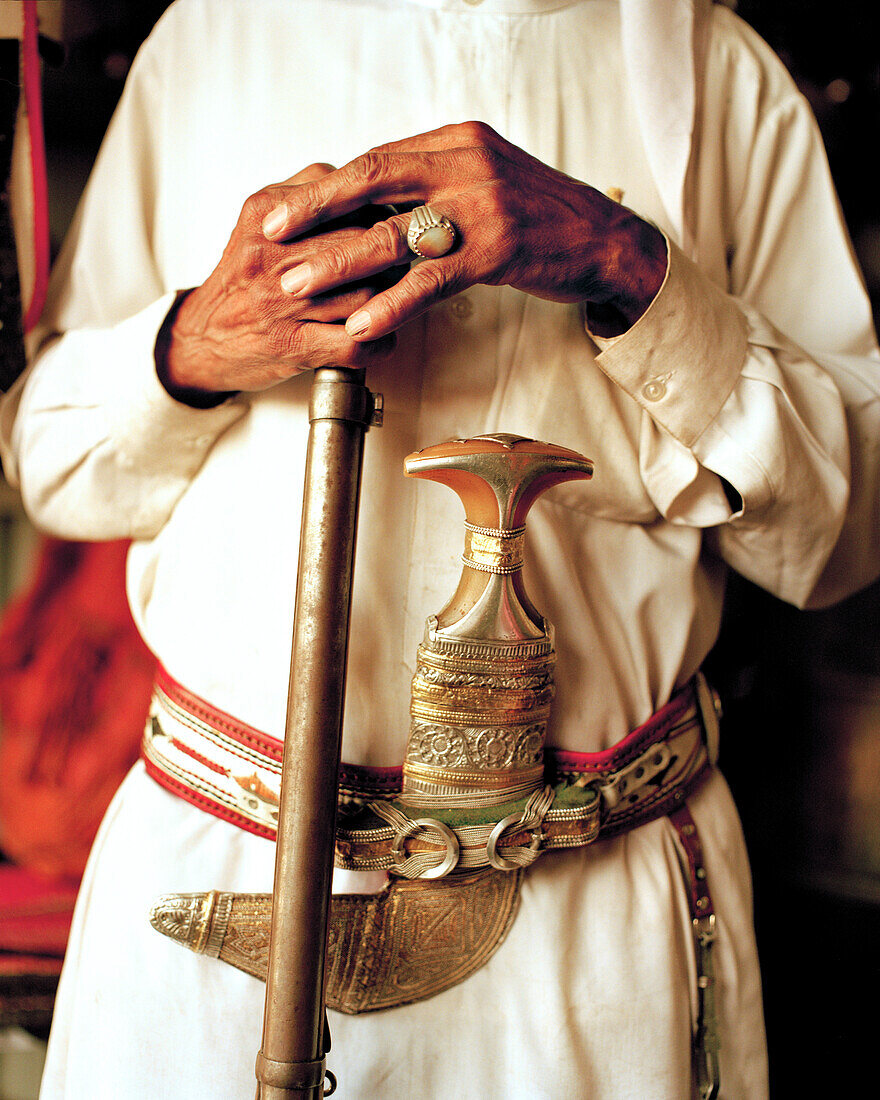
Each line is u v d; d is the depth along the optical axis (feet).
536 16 2.71
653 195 2.73
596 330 2.50
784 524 2.70
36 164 3.15
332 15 2.68
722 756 5.72
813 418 2.68
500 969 2.53
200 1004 2.47
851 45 5.49
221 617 2.61
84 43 5.48
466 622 2.34
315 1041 2.13
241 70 2.72
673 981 2.63
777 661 5.75
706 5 2.87
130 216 2.93
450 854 2.35
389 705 2.54
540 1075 2.49
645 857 2.72
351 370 2.24
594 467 2.61
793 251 3.10
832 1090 4.72
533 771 2.45
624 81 2.74
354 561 2.25
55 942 5.23
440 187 2.17
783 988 4.97
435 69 2.64
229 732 2.59
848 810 5.62
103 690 6.23
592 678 2.63
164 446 2.68
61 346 2.97
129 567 2.96
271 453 2.61
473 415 2.57
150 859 2.59
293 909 2.12
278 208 2.18
